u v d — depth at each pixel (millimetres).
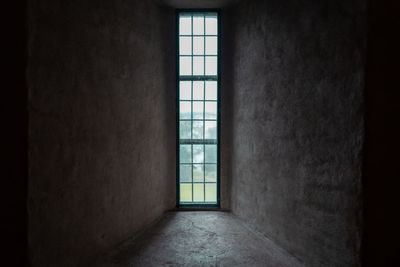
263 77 3441
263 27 3441
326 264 2359
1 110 1836
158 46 4145
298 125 2730
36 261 1933
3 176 1847
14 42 1821
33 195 1896
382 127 1981
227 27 4484
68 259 2291
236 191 4266
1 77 1832
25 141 1839
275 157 3164
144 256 2844
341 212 2184
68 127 2264
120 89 3127
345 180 2141
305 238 2637
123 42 3186
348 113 2100
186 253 2922
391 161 2002
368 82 1950
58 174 2150
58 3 2129
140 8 3602
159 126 4184
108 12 2871
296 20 2758
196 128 4668
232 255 2875
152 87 3965
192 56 4645
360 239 2002
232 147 4414
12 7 1816
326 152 2346
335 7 2217
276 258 2795
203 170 4695
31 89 1868
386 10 1953
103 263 2666
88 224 2561
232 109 4410
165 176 4426
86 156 2516
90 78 2570
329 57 2295
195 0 4184
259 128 3545
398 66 1985
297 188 2752
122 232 3184
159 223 3926
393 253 2016
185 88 4652
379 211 1997
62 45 2184
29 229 1864
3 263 1865
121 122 3150
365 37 1940
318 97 2438
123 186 3197
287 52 2920
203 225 3846
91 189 2598
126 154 3266
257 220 3607
